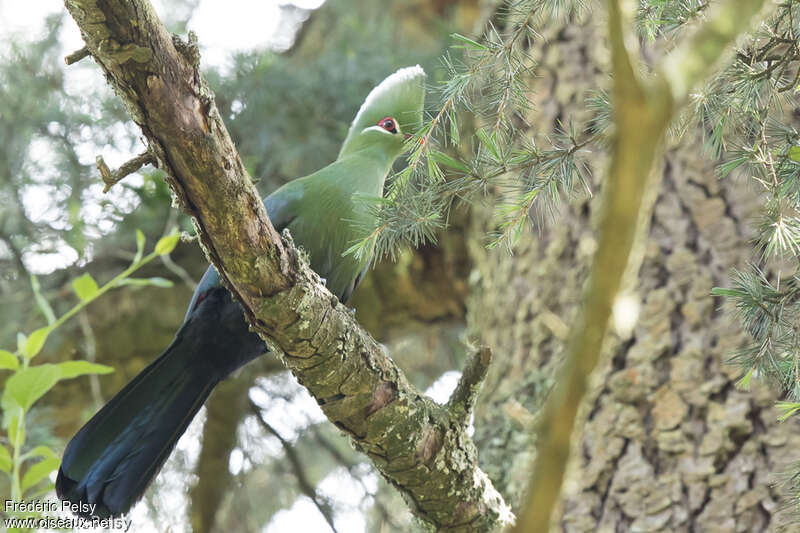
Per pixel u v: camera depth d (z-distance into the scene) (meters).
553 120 8.66
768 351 4.84
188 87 3.71
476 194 5.95
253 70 10.72
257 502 11.86
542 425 1.76
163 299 11.05
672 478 6.92
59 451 8.88
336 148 10.77
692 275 7.42
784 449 6.71
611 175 1.66
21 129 10.74
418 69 7.46
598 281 1.66
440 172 5.11
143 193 10.66
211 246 4.33
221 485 11.18
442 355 13.18
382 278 11.52
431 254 11.35
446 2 13.65
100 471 5.84
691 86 1.67
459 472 5.36
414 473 5.29
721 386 7.04
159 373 6.15
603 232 1.65
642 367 7.29
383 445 5.18
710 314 7.28
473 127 6.90
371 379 4.98
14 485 4.96
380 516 11.20
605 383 7.36
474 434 8.19
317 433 11.94
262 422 11.91
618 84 1.66
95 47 3.52
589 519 7.03
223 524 11.63
